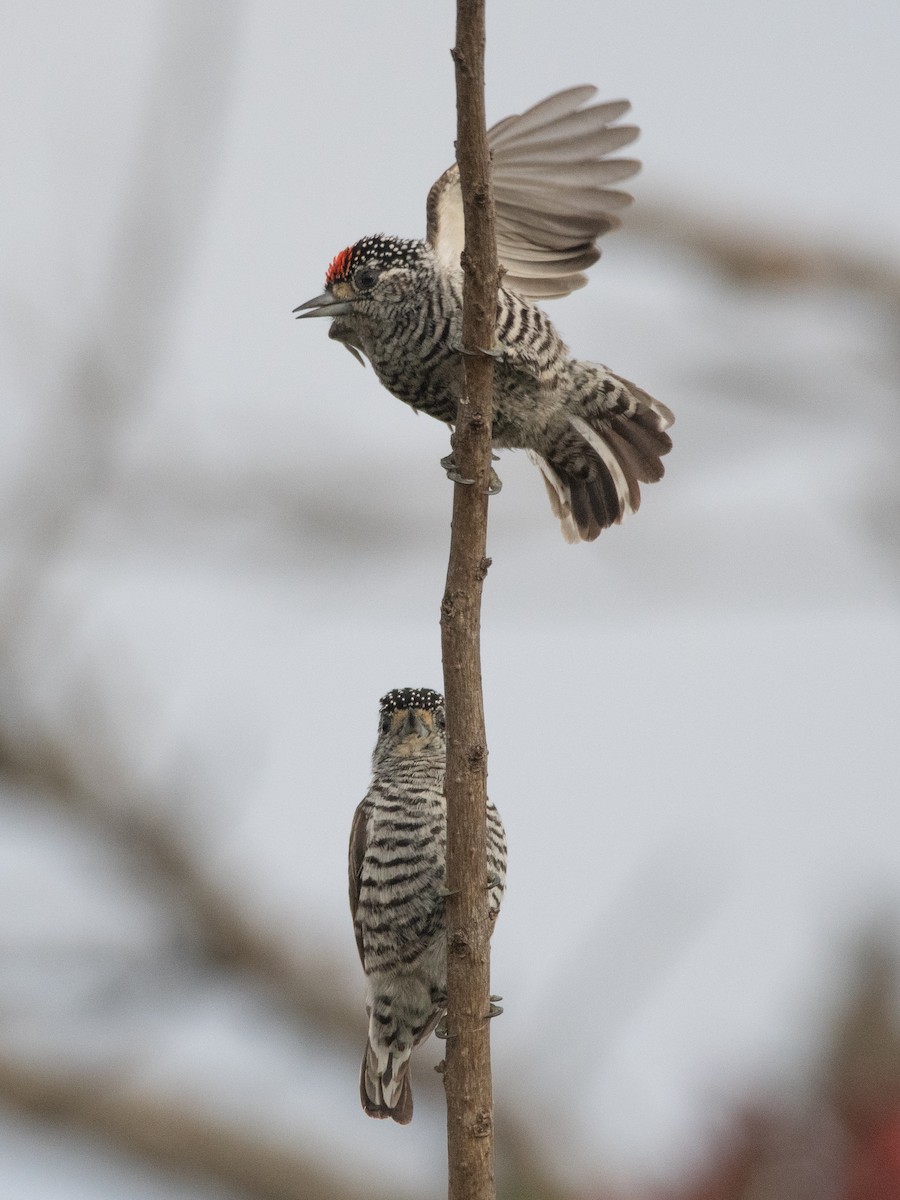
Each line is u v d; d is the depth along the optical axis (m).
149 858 16.23
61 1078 15.50
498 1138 14.88
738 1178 8.80
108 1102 15.66
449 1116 7.75
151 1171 15.78
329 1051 17.17
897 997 8.80
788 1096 8.80
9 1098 15.44
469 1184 7.67
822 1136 8.57
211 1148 15.98
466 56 7.83
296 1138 16.34
